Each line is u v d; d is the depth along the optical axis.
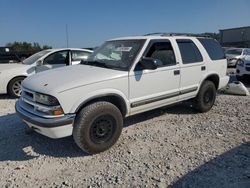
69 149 4.21
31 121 3.78
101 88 3.97
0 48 15.06
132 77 4.33
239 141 4.39
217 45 6.38
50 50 8.45
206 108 6.01
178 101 5.31
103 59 4.85
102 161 3.81
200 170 3.47
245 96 7.80
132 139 4.55
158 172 3.45
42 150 4.18
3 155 4.00
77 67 4.64
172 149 4.14
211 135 4.70
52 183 3.27
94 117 3.86
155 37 4.93
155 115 5.86
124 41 5.02
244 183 3.16
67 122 3.67
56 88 3.67
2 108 6.57
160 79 4.78
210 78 6.14
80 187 3.18
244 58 10.36
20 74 7.74
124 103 4.32
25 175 3.46
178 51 5.20
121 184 3.21
